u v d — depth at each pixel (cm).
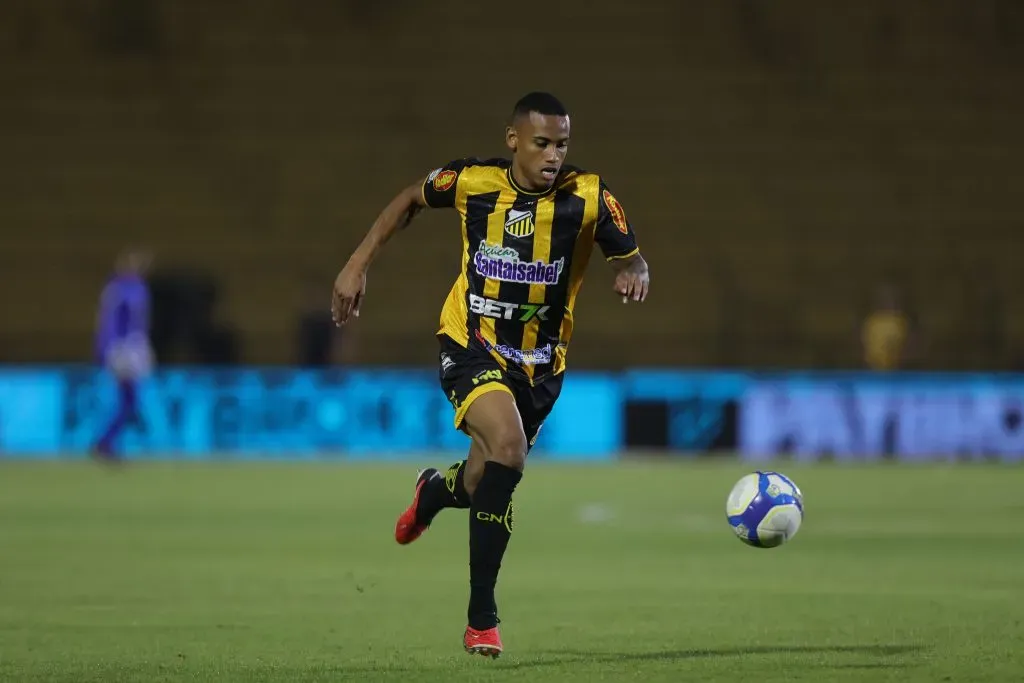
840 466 8256
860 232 11281
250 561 4006
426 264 10775
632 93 11788
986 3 12188
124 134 11481
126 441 8788
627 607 3097
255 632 2733
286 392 8869
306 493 6288
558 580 3616
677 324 10756
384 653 2464
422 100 11731
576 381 8969
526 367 2381
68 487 6531
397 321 10581
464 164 2389
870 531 4903
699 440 8919
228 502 5878
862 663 2312
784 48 12019
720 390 8931
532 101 2295
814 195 11431
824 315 10844
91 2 11838
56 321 10756
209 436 8850
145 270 10562
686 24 12044
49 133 11444
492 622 2208
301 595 3306
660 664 2309
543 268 2345
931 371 10662
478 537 2220
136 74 11700
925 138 11738
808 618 2906
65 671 2272
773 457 8875
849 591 3378
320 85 11731
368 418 8888
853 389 8900
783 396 8900
